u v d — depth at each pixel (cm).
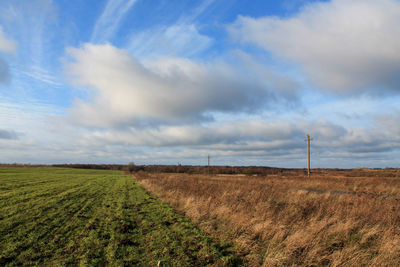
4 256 652
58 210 1298
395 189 2144
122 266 602
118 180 4406
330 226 838
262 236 795
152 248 725
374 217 927
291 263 614
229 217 1017
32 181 3212
